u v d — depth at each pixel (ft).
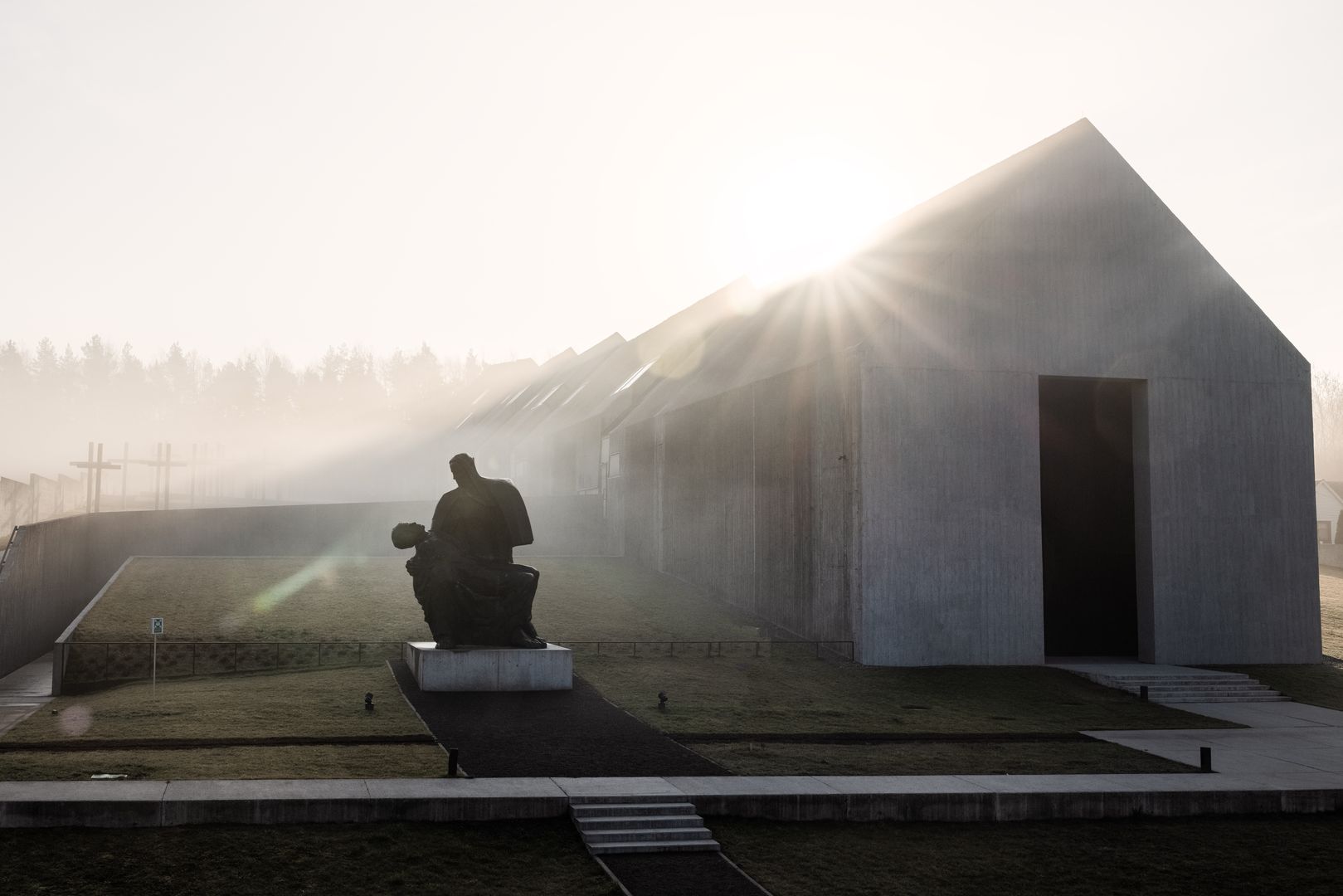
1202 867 58.29
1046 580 130.93
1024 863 57.77
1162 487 123.85
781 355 136.77
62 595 139.13
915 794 63.05
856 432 115.34
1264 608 125.70
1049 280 122.52
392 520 179.11
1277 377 129.18
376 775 62.44
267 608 124.26
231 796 55.21
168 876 48.80
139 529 162.30
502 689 93.81
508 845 55.52
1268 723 97.40
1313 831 64.75
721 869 54.70
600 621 130.00
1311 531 128.26
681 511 160.25
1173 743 85.25
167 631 114.11
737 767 68.95
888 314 117.29
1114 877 56.44
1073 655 130.41
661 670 107.55
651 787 62.34
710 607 142.51
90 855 50.06
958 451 117.50
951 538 116.47
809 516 125.39
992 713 95.40
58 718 79.25
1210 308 127.54
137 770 60.80
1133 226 126.21
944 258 119.75
